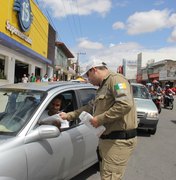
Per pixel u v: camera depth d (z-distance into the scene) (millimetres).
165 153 8625
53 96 4832
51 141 4418
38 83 5512
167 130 12555
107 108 4051
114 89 3939
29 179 3980
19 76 25656
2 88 5191
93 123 3979
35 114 4387
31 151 4020
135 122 4172
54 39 35656
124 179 6316
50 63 31859
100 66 4098
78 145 5066
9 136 4016
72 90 5480
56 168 4520
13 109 4641
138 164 7410
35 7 24656
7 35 17531
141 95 12375
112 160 4090
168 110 22031
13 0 19078
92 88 6164
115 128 4074
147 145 9531
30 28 23031
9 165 3686
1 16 17094
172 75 65438
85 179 5938
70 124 5074
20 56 22688
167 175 6699
